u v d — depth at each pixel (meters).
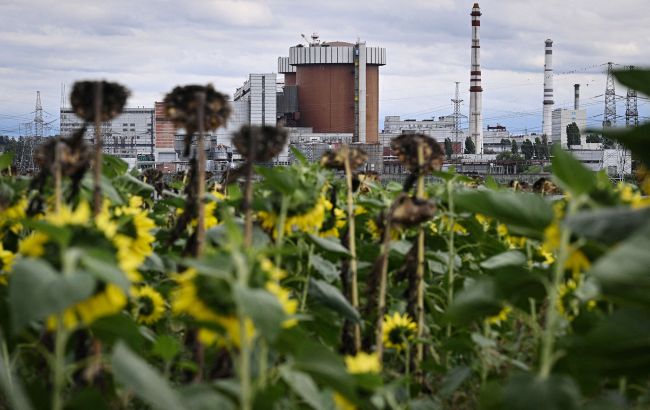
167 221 10.16
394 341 5.92
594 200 3.80
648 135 2.90
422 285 6.11
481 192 3.98
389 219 5.56
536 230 3.88
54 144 4.52
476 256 7.81
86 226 3.49
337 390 3.54
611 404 3.58
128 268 3.46
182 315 4.72
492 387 3.49
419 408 4.92
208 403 3.24
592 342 3.25
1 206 6.02
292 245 5.73
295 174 5.87
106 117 4.43
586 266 3.70
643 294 2.95
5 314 4.43
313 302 5.67
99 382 3.68
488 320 5.45
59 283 2.91
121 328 3.61
